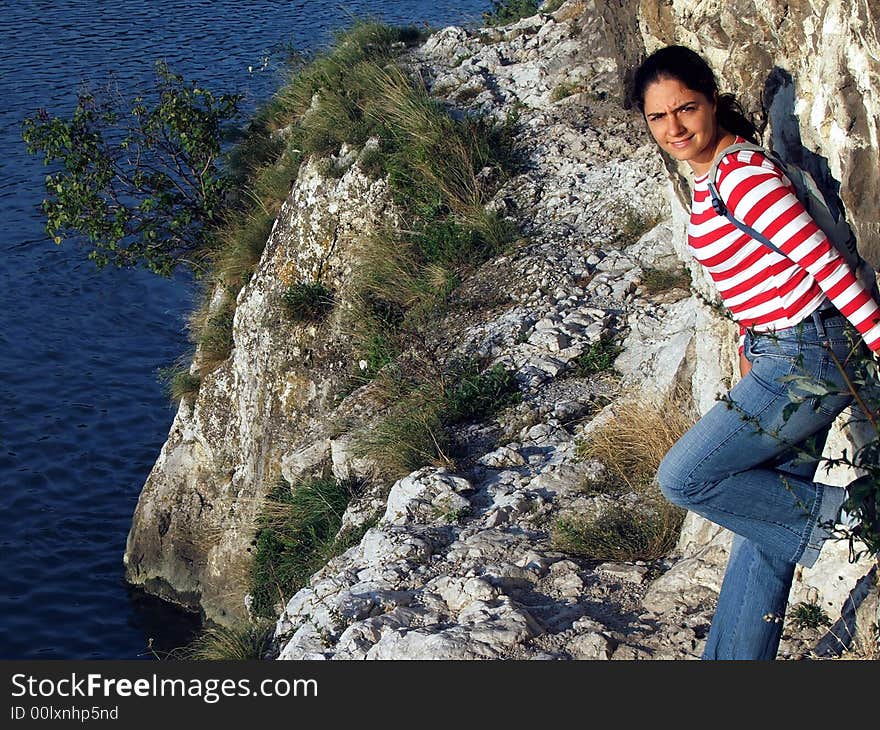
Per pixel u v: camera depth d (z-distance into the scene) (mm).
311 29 37406
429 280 10945
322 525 9352
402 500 7312
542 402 8430
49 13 40375
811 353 3533
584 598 5559
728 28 4422
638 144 11859
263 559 9750
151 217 16531
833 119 3803
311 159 12641
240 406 12305
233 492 12289
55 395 17047
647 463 6836
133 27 38281
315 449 10125
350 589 6074
